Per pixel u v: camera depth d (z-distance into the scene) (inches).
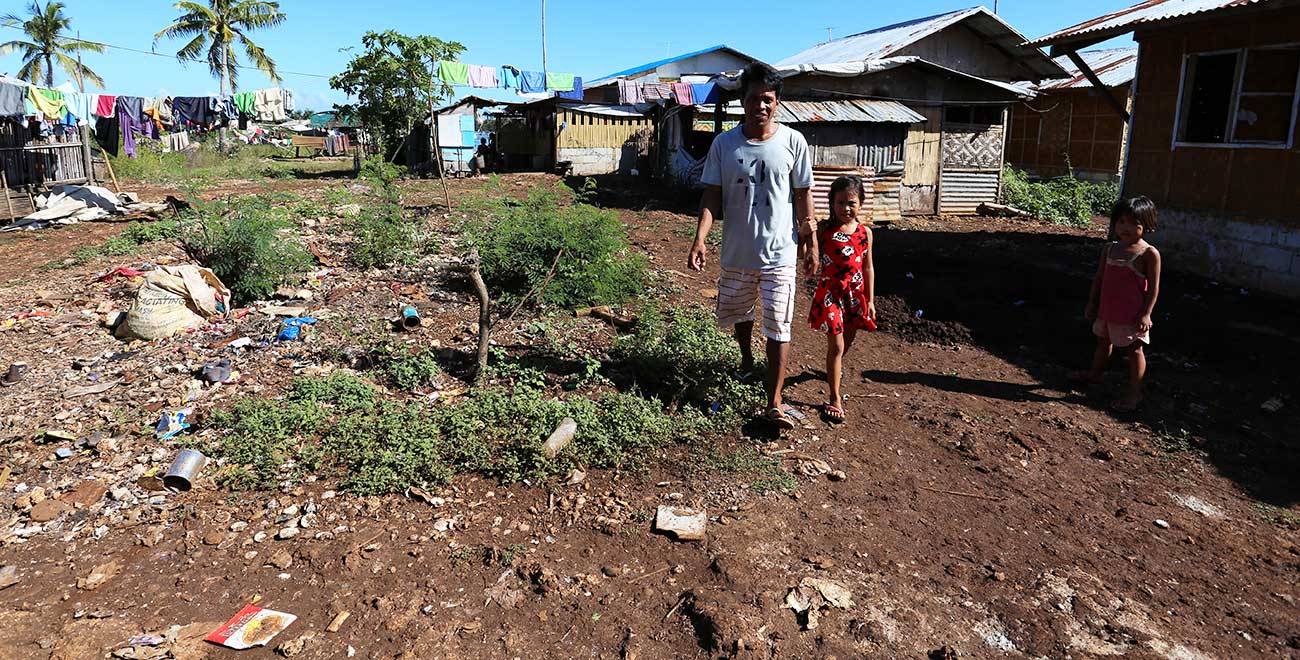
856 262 190.1
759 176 170.1
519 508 145.8
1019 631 118.9
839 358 191.2
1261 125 349.4
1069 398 223.3
